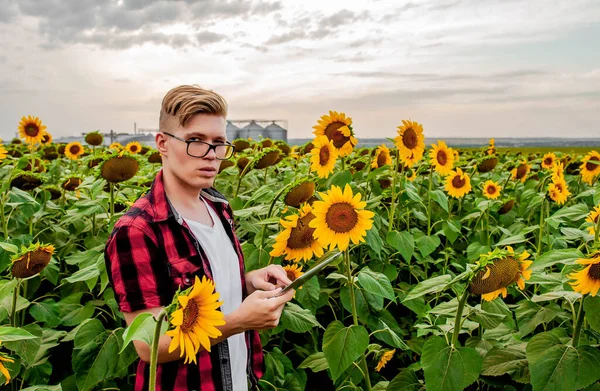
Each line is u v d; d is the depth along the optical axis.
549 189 5.18
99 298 4.24
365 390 4.11
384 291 3.26
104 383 3.63
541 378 2.59
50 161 9.18
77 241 4.84
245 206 4.45
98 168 4.18
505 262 2.56
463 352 2.73
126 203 4.30
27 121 8.16
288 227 3.12
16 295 3.24
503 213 6.59
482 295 2.83
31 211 4.23
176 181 2.53
